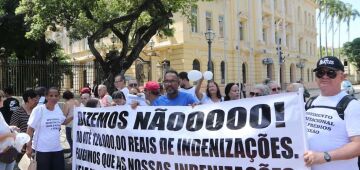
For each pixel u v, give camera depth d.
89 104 7.83
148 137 4.54
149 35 16.69
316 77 3.35
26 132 6.01
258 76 39.09
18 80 16.88
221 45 34.72
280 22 45.22
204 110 4.10
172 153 4.30
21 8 18.62
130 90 9.27
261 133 3.57
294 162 3.37
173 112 4.38
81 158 5.51
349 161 3.23
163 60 30.84
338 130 3.17
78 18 17.16
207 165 3.99
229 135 3.82
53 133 5.90
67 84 18.86
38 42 28.23
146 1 16.09
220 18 34.97
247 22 38.28
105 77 16.33
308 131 3.38
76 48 41.50
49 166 5.86
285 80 45.44
